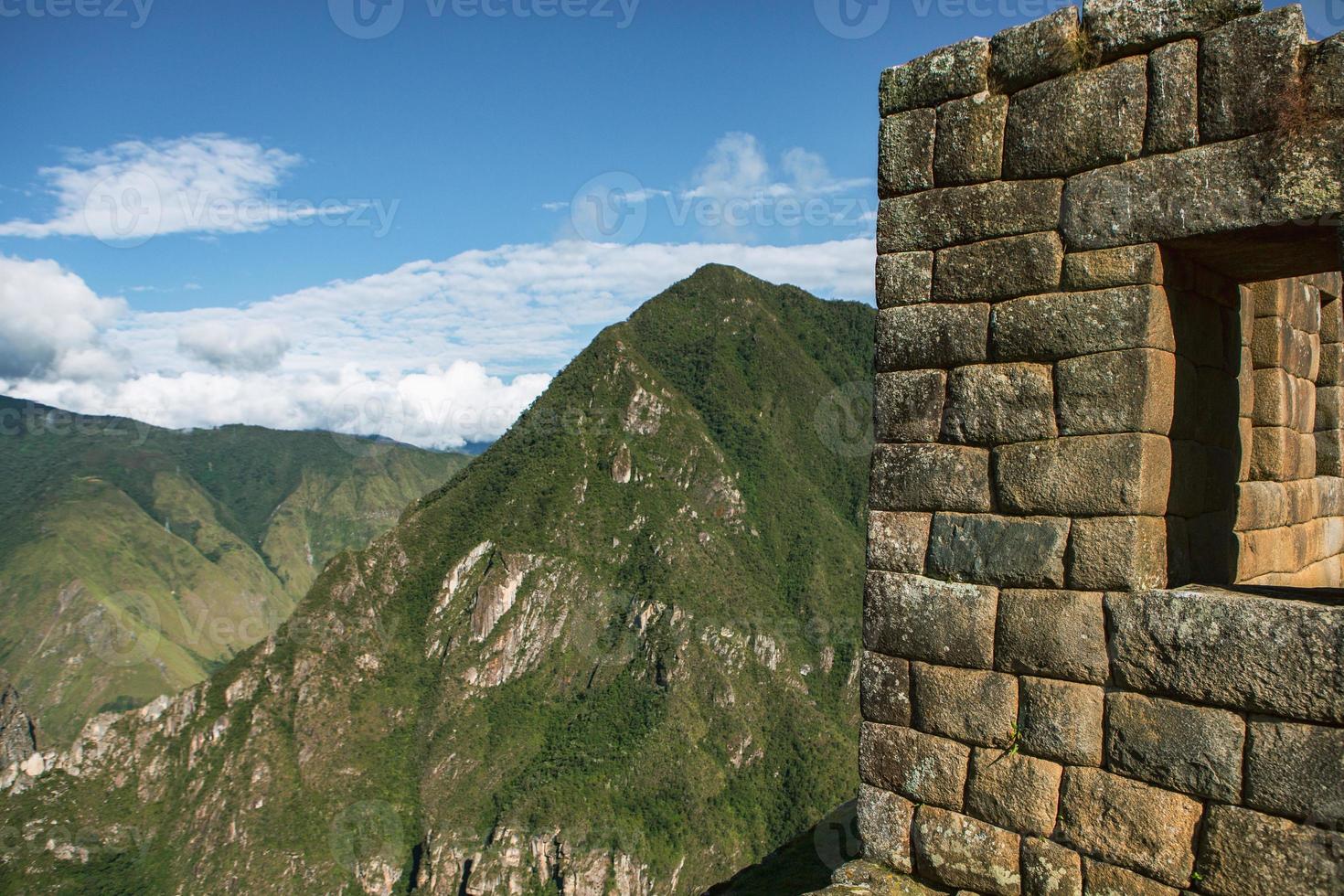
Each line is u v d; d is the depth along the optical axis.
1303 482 6.63
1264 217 4.11
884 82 5.44
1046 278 4.75
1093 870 4.34
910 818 5.04
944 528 5.03
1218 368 5.16
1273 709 3.86
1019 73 4.91
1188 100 4.35
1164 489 4.54
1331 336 7.05
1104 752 4.36
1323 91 3.98
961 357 5.05
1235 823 3.93
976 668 4.83
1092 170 4.64
